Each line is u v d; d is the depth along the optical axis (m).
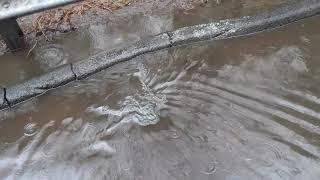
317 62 2.55
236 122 2.32
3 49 2.82
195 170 2.15
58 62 2.71
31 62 2.73
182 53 2.69
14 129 2.43
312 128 2.25
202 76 2.55
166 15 2.91
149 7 2.96
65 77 2.56
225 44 2.71
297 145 2.19
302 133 2.23
